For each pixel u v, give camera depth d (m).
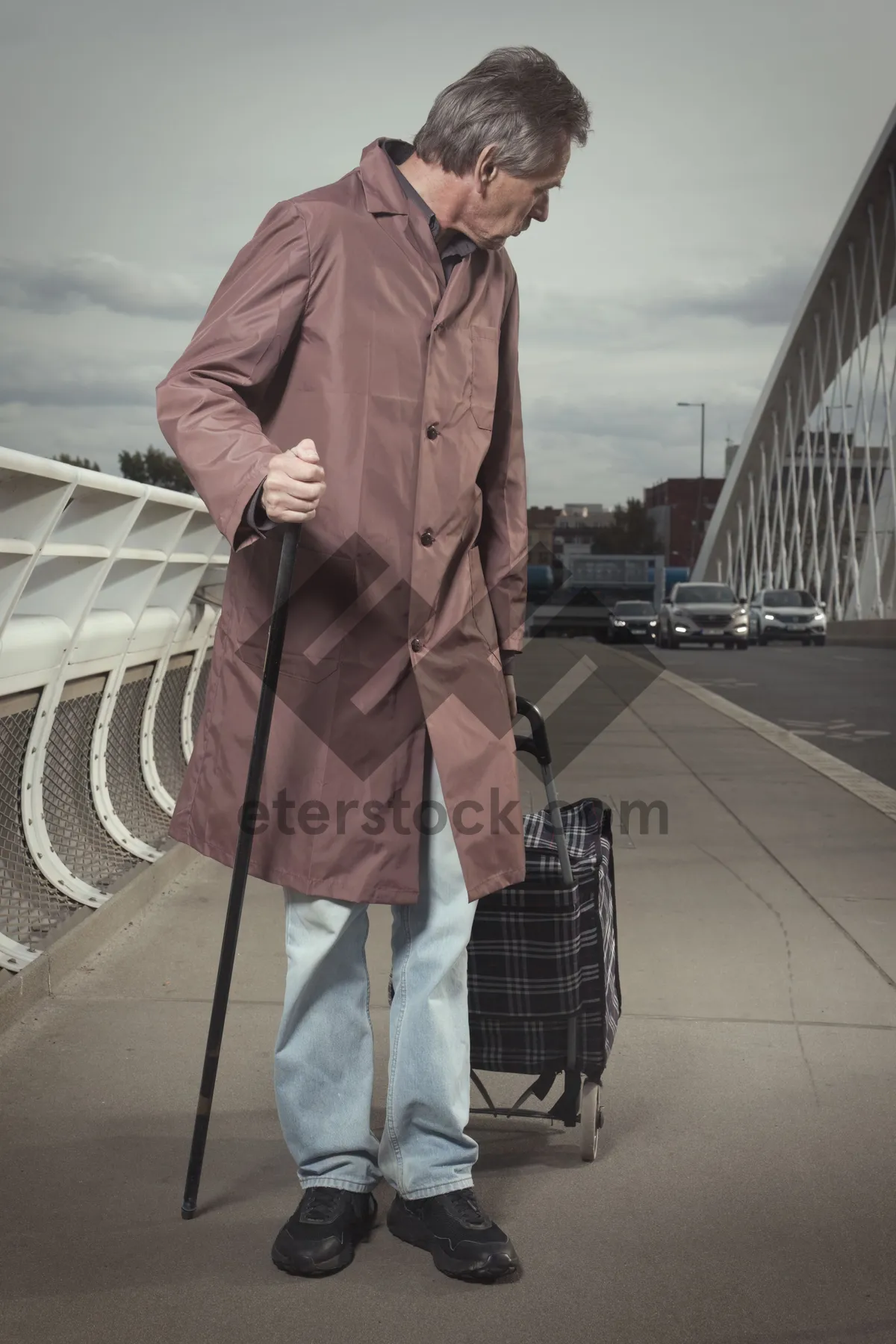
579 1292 2.17
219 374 2.19
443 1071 2.34
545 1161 2.68
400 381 2.26
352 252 2.23
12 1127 2.75
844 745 10.07
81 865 4.49
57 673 4.04
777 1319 2.08
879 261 51.00
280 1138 2.75
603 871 2.74
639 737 9.84
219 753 2.32
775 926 4.44
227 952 2.31
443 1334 2.04
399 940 2.41
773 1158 2.68
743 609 31.70
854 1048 3.31
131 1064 3.10
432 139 2.25
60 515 3.35
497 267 2.42
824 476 58.19
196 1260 2.25
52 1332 2.02
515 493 2.56
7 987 3.29
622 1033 3.41
